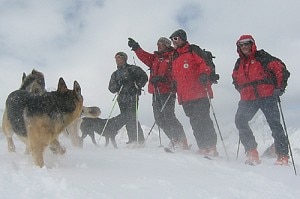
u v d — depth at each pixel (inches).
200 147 285.1
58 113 181.2
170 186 143.8
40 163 173.3
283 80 244.4
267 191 155.1
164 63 323.3
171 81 320.8
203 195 135.6
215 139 284.7
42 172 149.4
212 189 147.4
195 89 283.0
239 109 263.3
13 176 138.1
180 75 285.9
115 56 343.9
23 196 114.8
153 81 320.8
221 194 140.3
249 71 256.5
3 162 175.5
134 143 335.0
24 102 188.2
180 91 288.0
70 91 187.6
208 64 284.7
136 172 169.5
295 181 187.0
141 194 129.2
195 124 285.1
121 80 339.9
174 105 324.5
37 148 174.7
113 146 393.4
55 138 187.3
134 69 338.3
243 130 259.4
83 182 138.1
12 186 124.9
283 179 190.2
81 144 309.3
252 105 258.1
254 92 255.1
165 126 324.2
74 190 124.6
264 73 253.0
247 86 258.2
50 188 126.3
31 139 175.5
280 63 248.7
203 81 273.9
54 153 201.0
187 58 284.5
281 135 249.6
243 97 261.4
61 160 195.5
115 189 132.9
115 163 195.6
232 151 328.2
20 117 188.1
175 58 297.3
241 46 256.1
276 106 252.2
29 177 138.6
